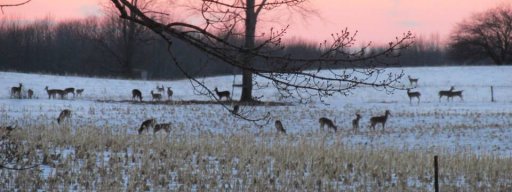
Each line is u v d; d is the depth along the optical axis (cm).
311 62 3031
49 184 5575
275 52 3066
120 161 6819
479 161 7562
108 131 9188
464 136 11138
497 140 10838
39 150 7450
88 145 7812
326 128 12050
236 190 5616
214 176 6178
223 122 12256
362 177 6512
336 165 6956
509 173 7044
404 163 7231
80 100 16662
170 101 16362
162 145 8012
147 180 6025
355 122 11700
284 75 3378
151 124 9912
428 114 14188
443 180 6512
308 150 7919
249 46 3139
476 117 13738
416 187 6100
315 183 6078
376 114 14088
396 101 18400
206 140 8575
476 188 6194
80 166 6512
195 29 3047
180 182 5978
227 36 3066
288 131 11512
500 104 17688
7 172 5931
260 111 13800
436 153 8325
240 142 8319
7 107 13888
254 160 6975
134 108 14325
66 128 9350
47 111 13362
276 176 6319
